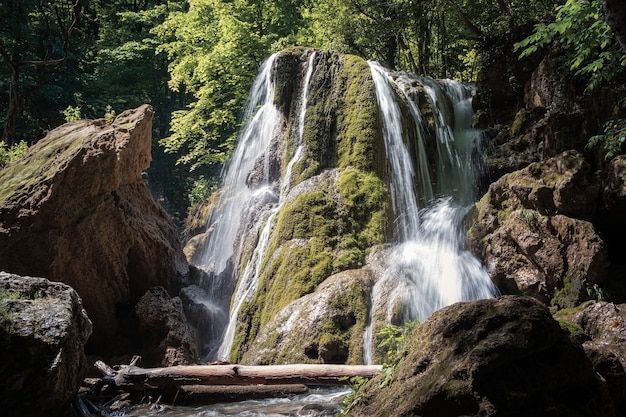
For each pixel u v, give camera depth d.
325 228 9.00
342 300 7.79
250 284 9.48
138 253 9.62
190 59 16.56
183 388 6.43
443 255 8.60
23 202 8.27
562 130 9.21
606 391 3.58
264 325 8.38
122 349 9.07
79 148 8.64
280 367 6.30
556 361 3.40
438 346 3.70
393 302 7.57
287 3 17.33
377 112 10.05
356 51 16.69
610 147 7.88
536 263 7.77
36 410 4.86
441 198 10.47
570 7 7.82
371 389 4.07
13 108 15.76
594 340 6.12
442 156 11.02
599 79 8.52
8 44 17.84
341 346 7.36
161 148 23.34
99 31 23.78
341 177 9.57
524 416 3.16
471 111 12.14
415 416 3.38
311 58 11.15
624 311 6.66
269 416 5.50
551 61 10.33
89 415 5.64
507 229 8.14
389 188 9.59
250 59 15.84
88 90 21.80
